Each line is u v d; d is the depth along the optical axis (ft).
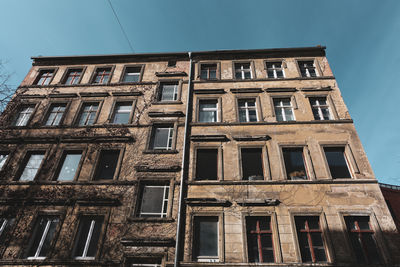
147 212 42.14
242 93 55.72
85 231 40.75
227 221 39.32
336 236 36.99
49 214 41.68
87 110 56.95
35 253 38.99
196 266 35.68
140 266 37.11
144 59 65.72
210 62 62.90
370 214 38.50
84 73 64.54
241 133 48.98
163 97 58.13
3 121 55.11
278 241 37.14
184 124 51.21
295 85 56.03
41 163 47.96
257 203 40.40
